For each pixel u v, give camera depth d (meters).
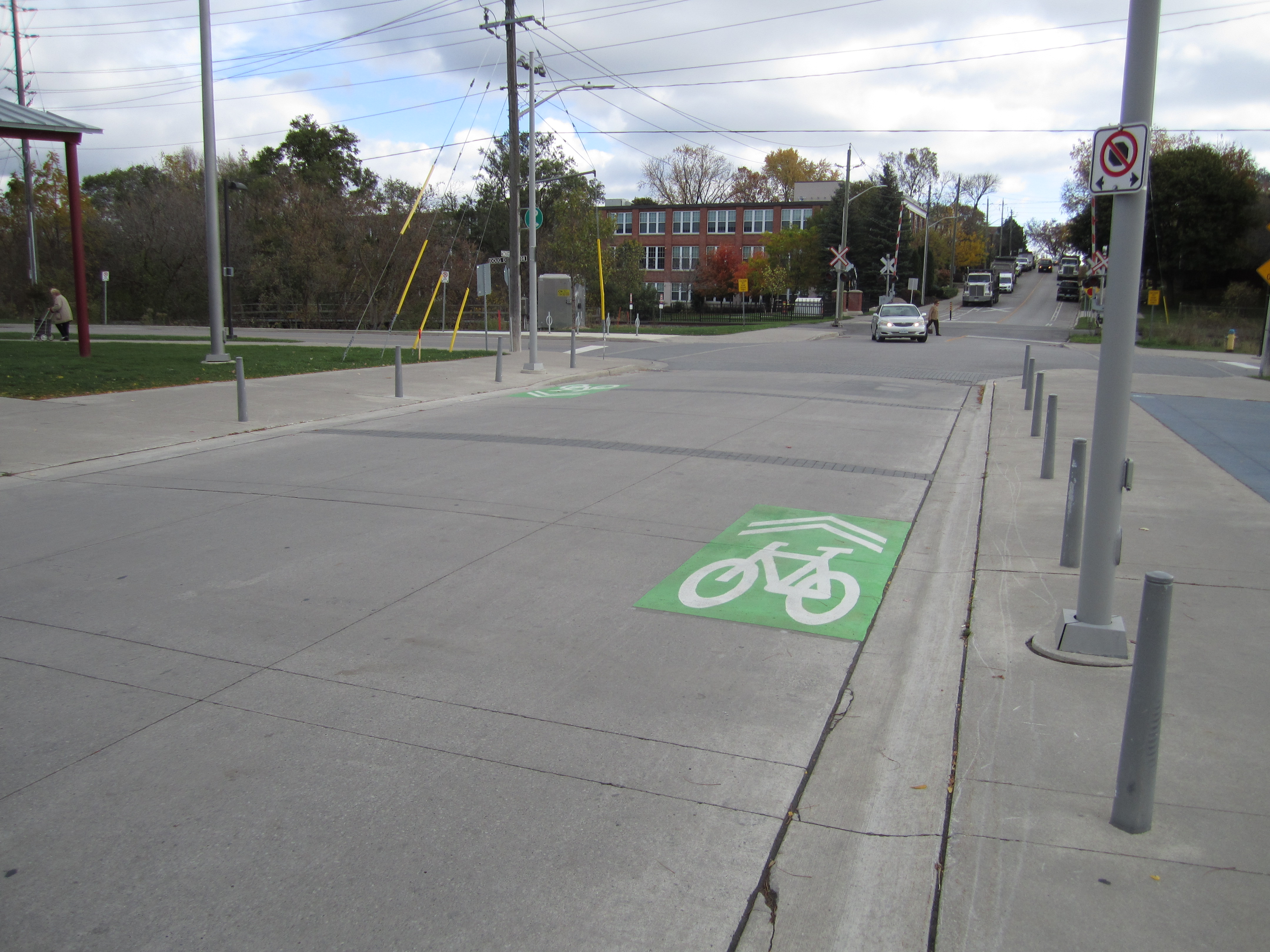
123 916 3.13
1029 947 2.95
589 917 3.16
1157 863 3.35
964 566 7.20
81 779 3.99
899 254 72.75
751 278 66.75
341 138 74.62
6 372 17.66
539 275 49.09
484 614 6.03
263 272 50.66
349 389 17.81
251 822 3.68
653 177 104.62
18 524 8.13
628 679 5.07
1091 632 5.22
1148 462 11.01
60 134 20.59
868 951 3.02
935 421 14.84
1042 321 59.50
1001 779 3.95
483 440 12.50
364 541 7.64
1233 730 4.32
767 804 3.87
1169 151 62.69
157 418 13.75
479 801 3.85
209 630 5.71
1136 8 4.55
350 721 4.55
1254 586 6.36
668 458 11.27
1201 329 44.75
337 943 3.01
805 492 9.61
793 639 5.69
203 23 20.91
